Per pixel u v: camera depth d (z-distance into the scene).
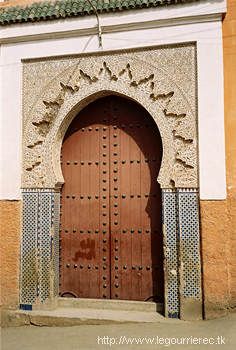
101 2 5.54
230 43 5.20
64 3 5.72
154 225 5.60
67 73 5.70
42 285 5.58
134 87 5.52
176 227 5.22
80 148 5.98
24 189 5.72
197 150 5.20
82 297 5.76
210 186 5.06
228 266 4.96
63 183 5.91
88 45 5.60
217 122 5.11
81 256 5.82
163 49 5.41
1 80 5.86
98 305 5.63
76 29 5.59
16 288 5.60
